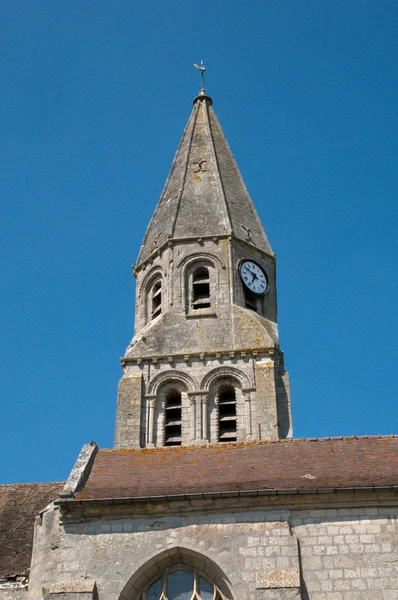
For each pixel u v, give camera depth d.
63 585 24.36
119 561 24.78
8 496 32.91
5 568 28.22
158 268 49.00
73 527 25.41
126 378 44.25
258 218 51.66
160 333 45.50
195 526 25.03
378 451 27.78
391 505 24.78
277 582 23.78
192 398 43.56
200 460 28.17
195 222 49.50
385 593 23.64
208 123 56.66
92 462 28.50
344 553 24.28
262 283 48.53
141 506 25.39
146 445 42.56
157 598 24.66
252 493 24.94
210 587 24.66
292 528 24.77
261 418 42.16
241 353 44.19
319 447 28.48
